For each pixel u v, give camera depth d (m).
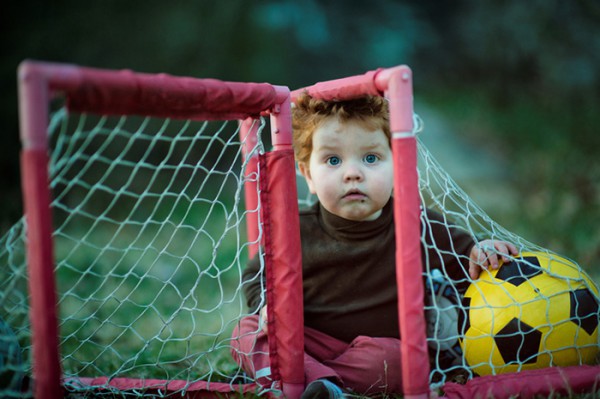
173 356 3.16
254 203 3.08
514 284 2.47
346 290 2.68
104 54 9.05
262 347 2.54
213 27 9.42
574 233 5.34
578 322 2.42
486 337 2.42
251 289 2.83
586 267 4.35
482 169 9.37
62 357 2.91
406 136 2.10
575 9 10.94
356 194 2.54
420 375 2.10
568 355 2.42
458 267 2.75
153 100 2.06
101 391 2.57
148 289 4.84
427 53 14.50
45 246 1.89
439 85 14.04
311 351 2.68
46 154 1.88
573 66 11.06
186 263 5.71
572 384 2.30
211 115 2.28
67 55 8.80
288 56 11.10
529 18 11.57
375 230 2.65
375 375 2.51
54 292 1.92
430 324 2.75
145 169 8.51
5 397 2.19
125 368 2.99
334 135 2.55
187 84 2.13
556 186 6.99
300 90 2.70
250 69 9.74
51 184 2.43
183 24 9.25
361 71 13.30
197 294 4.71
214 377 2.83
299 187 7.36
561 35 11.20
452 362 2.78
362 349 2.56
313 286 2.71
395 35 13.81
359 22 13.84
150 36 9.20
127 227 7.29
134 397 2.55
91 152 8.05
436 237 2.71
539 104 11.62
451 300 2.76
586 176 6.96
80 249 6.25
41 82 1.85
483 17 12.80
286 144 2.38
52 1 8.70
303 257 2.70
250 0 9.77
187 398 2.50
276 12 11.20
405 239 2.10
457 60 14.31
